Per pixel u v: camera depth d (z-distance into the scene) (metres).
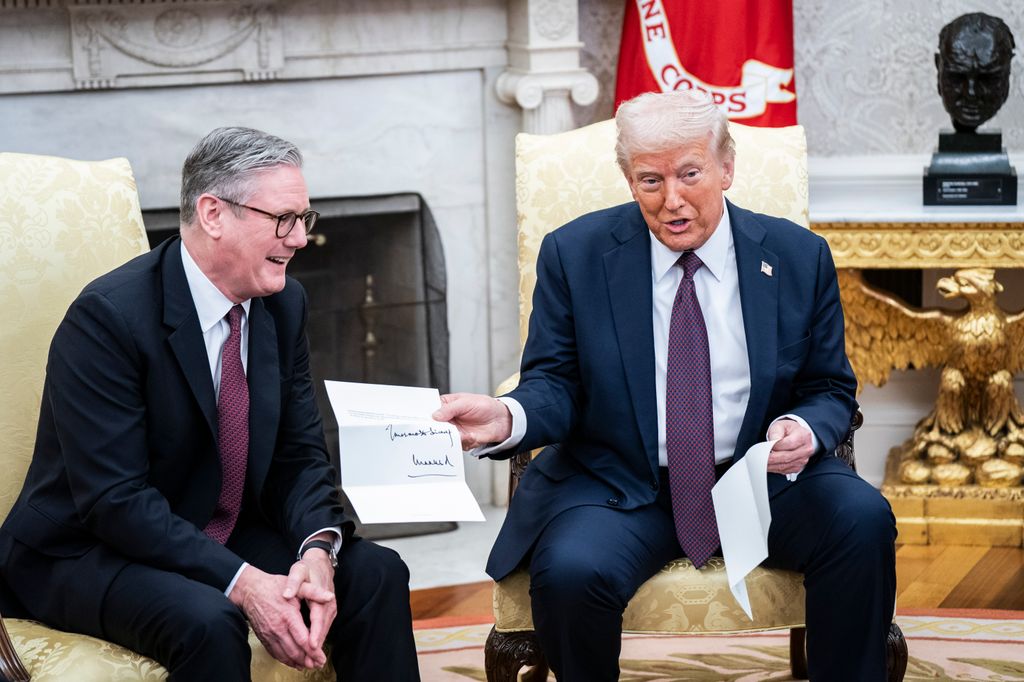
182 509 2.27
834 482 2.39
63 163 2.57
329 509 2.31
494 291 4.17
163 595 2.08
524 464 2.63
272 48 3.86
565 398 2.49
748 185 2.85
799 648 2.89
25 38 3.70
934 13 3.90
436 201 4.09
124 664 2.07
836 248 3.66
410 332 4.10
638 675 2.99
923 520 3.77
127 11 3.74
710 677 2.97
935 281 4.05
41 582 2.23
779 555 2.39
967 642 3.11
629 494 2.45
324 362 4.06
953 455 3.81
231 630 2.06
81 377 2.17
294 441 2.39
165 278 2.24
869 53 3.94
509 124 4.09
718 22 3.71
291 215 2.19
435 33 3.98
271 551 2.32
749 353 2.44
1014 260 3.55
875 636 2.31
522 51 3.94
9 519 2.28
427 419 2.27
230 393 2.29
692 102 2.36
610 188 2.86
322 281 4.04
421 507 2.16
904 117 3.96
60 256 2.50
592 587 2.26
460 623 3.36
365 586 2.24
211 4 3.79
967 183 3.62
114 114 3.82
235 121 3.91
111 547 2.20
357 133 4.00
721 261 2.47
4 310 2.44
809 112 3.99
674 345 2.45
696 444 2.43
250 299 2.32
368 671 2.23
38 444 2.28
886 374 3.97
